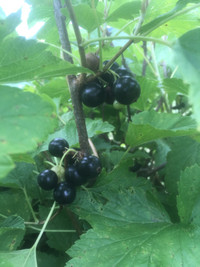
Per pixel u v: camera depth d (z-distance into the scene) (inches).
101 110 5.8
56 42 4.5
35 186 4.2
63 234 3.9
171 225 3.6
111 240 3.3
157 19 2.9
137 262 3.0
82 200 3.7
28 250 3.2
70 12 2.7
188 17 4.0
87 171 3.3
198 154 4.5
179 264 3.0
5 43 2.2
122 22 4.7
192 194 3.8
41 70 2.5
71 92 3.4
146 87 5.0
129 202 3.8
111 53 4.8
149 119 4.0
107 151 4.8
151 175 5.3
